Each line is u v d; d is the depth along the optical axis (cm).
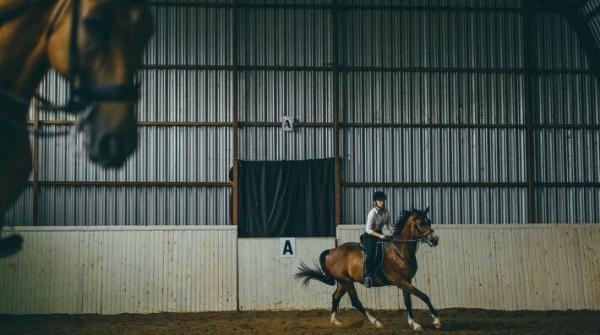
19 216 1653
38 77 395
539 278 1683
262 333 1262
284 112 1727
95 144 353
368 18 1758
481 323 1410
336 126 1717
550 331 1292
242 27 1731
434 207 1733
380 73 1752
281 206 1694
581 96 1783
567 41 1784
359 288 1653
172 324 1416
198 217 1692
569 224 1708
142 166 1689
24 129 384
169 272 1636
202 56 1716
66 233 1625
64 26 373
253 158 1714
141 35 374
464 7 1769
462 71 1756
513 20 1778
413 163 1741
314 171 1712
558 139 1770
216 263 1648
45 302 1600
